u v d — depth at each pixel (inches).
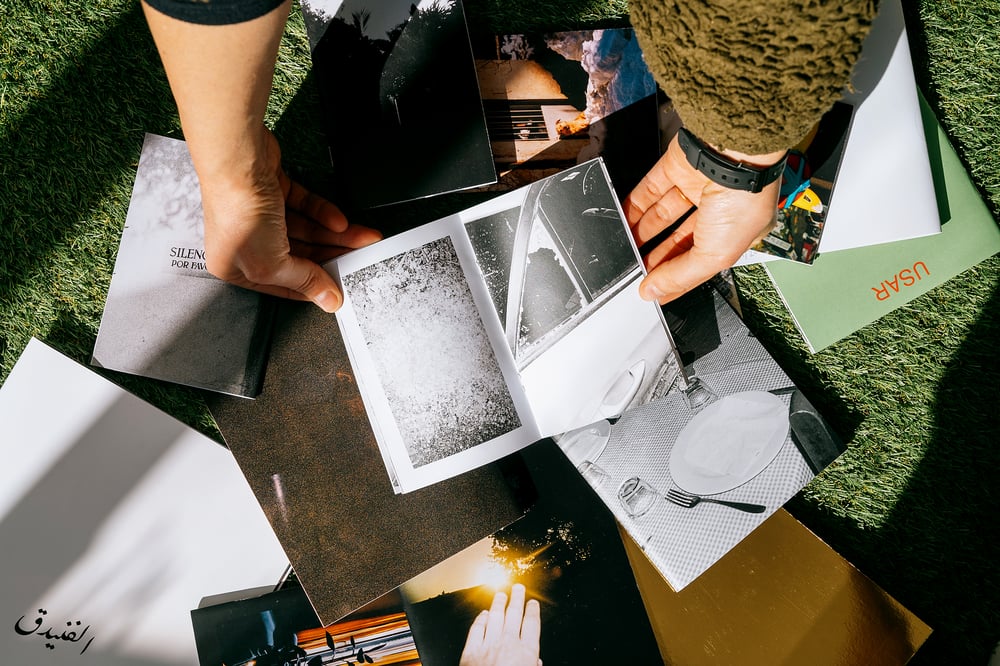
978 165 40.1
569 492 36.8
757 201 29.9
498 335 34.4
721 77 21.9
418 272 34.2
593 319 34.3
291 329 35.9
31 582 35.3
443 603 36.0
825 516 39.3
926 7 40.0
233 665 35.0
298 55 38.6
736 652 36.2
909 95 37.1
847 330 38.7
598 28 39.6
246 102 24.0
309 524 35.3
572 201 33.8
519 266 34.1
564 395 34.6
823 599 36.7
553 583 36.3
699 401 37.5
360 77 36.0
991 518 39.2
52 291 37.9
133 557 35.9
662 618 36.2
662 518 36.6
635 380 34.8
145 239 36.2
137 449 36.4
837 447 37.4
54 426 36.1
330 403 35.8
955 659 38.4
